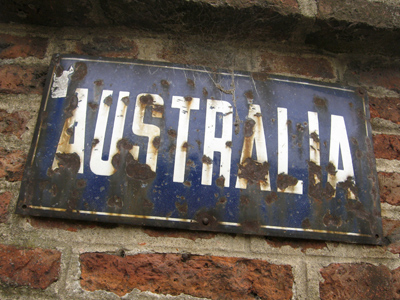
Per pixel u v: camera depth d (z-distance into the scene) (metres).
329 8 0.93
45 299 0.73
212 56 0.99
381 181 0.92
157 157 0.83
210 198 0.81
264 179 0.84
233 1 0.89
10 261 0.75
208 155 0.84
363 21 0.93
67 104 0.86
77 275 0.75
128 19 0.94
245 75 0.94
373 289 0.82
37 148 0.81
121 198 0.79
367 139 0.94
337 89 0.97
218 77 0.93
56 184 0.79
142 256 0.78
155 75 0.91
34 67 0.92
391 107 1.01
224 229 0.80
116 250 0.78
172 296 0.76
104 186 0.80
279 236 0.82
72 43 0.95
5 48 0.93
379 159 0.94
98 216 0.78
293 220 0.83
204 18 0.92
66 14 0.92
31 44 0.94
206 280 0.77
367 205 0.88
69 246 0.78
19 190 0.80
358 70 1.05
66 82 0.88
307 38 0.99
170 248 0.80
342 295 0.81
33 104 0.88
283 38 0.99
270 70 0.99
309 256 0.83
